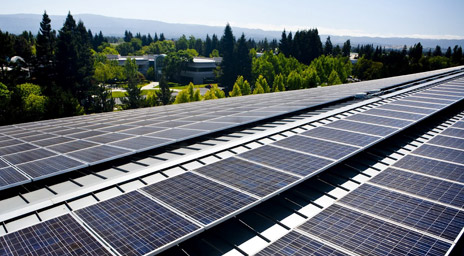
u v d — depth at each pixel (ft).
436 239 24.89
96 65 388.57
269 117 70.03
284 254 23.41
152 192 31.45
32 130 88.43
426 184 34.24
